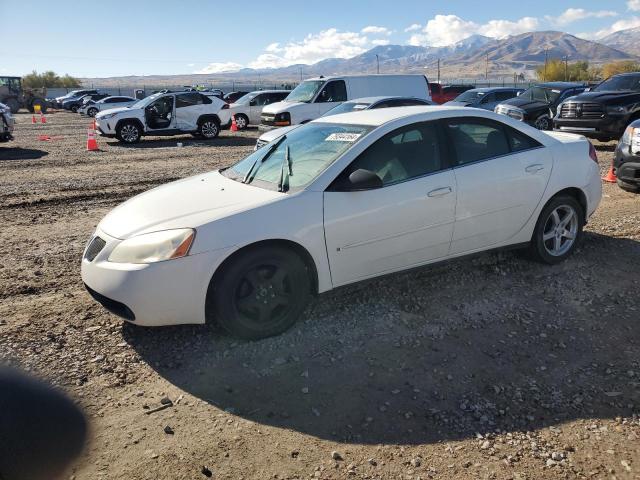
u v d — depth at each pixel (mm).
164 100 18406
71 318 4141
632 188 8062
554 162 4840
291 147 4469
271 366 3469
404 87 16453
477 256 4602
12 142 18375
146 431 2844
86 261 3773
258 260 3621
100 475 2518
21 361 3449
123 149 16078
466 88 30625
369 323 4000
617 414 2971
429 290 4539
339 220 3820
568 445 2736
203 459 2646
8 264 5438
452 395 3154
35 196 8875
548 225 5012
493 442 2766
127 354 3615
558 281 4699
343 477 2537
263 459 2654
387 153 4094
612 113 12938
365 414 2988
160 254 3459
